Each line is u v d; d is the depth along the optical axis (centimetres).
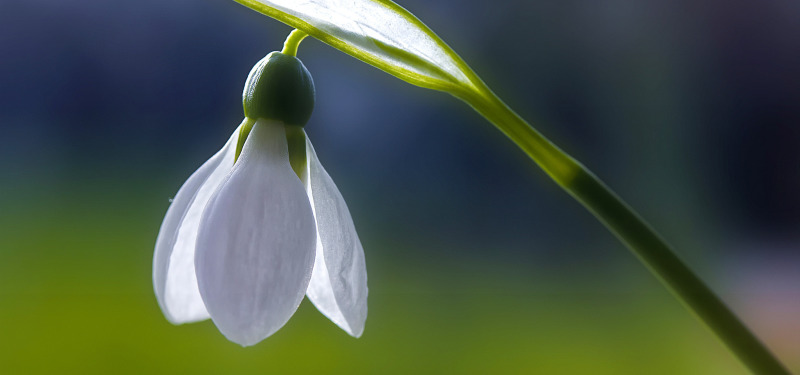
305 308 67
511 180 122
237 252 19
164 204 132
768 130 110
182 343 60
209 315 20
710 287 19
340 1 19
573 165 19
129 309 69
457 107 123
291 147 19
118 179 138
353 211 120
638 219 19
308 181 20
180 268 19
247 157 19
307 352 59
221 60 142
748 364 19
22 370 55
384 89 117
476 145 123
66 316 66
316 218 19
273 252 19
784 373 19
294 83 19
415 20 19
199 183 19
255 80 20
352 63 113
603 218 19
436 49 19
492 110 19
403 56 19
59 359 57
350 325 19
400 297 86
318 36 19
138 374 55
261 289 19
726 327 19
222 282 19
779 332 75
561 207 117
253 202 19
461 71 19
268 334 19
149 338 61
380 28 19
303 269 19
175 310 19
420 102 121
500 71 113
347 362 59
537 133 19
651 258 19
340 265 19
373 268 104
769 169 110
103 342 58
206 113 145
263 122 19
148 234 110
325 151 120
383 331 68
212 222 19
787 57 108
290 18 19
